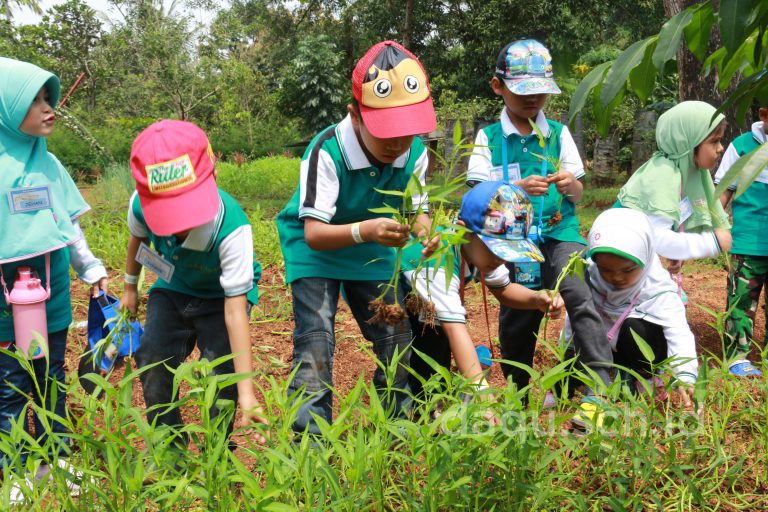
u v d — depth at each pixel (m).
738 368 4.02
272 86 37.94
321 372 2.85
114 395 2.11
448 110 22.52
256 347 4.73
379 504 2.12
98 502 2.25
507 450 2.17
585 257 3.36
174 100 30.16
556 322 4.60
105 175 16.05
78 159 22.14
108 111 34.47
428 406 2.29
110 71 35.00
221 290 2.85
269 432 2.32
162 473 2.33
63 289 3.22
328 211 2.78
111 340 2.90
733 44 1.98
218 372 2.84
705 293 5.96
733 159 4.26
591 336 3.18
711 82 6.46
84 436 2.14
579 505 2.21
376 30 29.42
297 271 2.95
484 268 2.83
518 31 24.80
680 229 3.73
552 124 3.58
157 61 29.38
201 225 2.59
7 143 3.04
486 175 3.56
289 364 4.41
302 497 2.29
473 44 26.70
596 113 2.60
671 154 3.58
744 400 3.19
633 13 25.92
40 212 3.06
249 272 2.67
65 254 3.23
